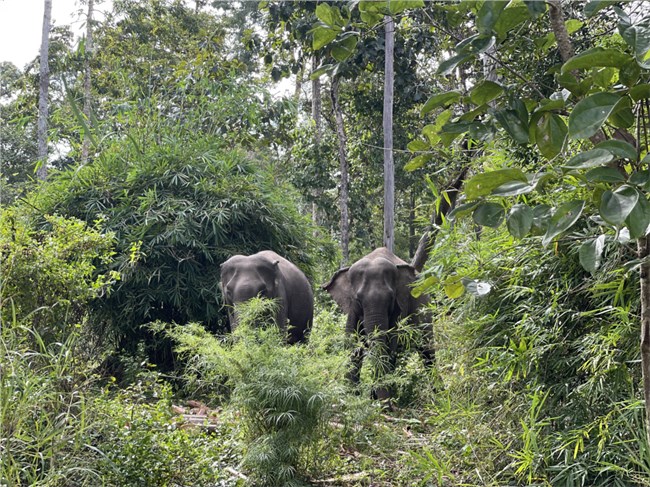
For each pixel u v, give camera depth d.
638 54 2.46
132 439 5.48
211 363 6.22
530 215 2.69
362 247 22.20
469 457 5.74
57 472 4.79
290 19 11.78
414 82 14.89
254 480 5.71
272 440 5.64
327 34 3.16
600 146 2.43
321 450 6.01
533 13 2.70
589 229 5.10
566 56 3.01
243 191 11.84
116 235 11.08
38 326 6.70
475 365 5.59
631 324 4.69
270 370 5.81
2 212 6.96
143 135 12.92
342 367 6.30
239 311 8.52
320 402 5.79
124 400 6.39
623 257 5.03
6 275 6.48
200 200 11.59
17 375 4.85
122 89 17.88
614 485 4.81
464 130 2.95
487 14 2.73
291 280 10.78
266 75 21.14
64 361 5.82
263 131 17.61
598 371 4.99
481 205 2.78
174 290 10.92
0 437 4.64
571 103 3.08
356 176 19.86
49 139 15.46
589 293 5.36
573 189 4.97
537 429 5.36
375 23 3.26
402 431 6.67
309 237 12.95
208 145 12.84
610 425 4.96
